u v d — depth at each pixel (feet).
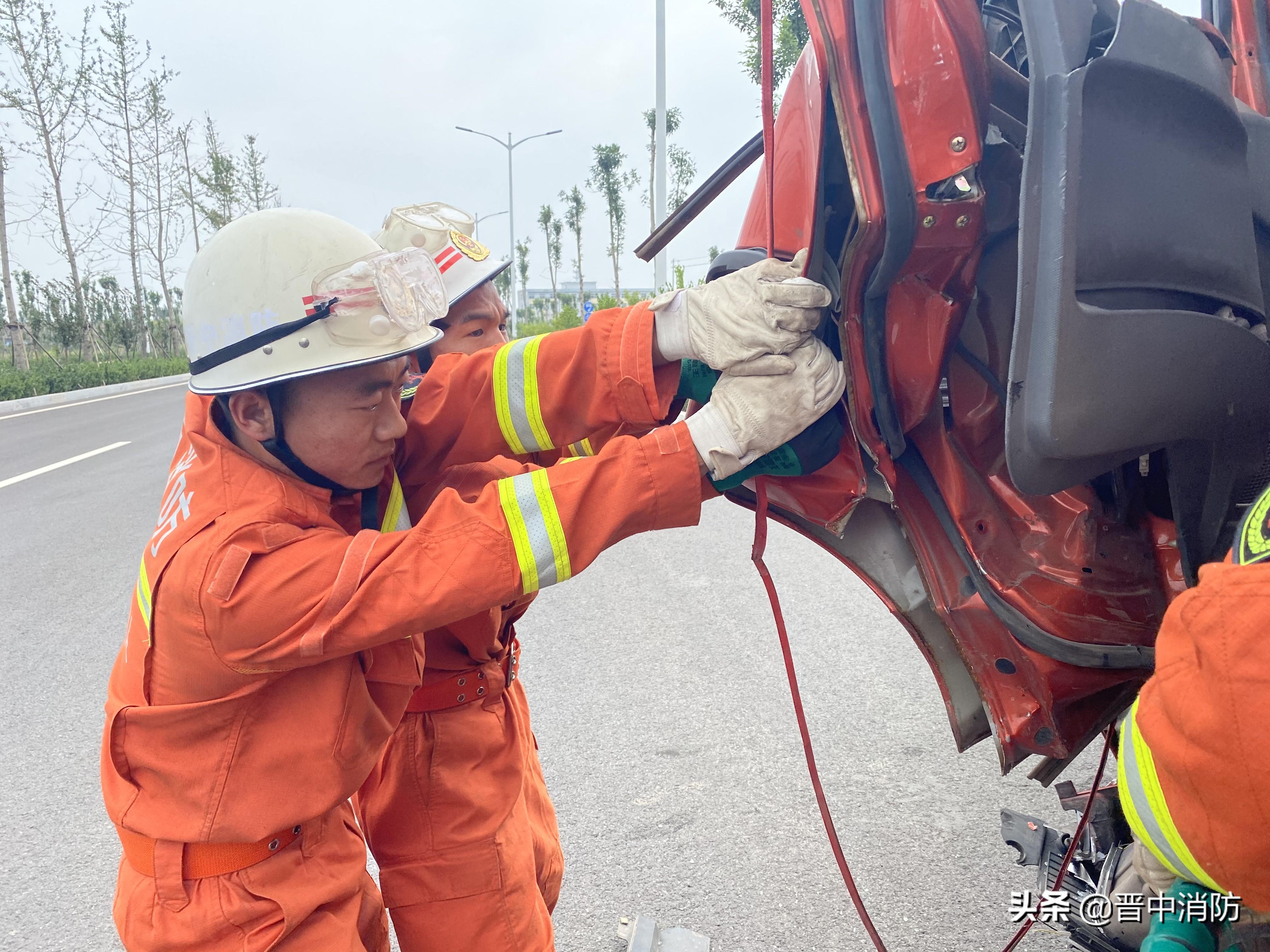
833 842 4.38
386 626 3.58
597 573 15.94
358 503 4.33
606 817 8.75
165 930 3.95
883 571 4.60
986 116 3.49
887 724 10.18
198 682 3.77
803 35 19.34
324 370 3.69
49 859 8.53
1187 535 3.93
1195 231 3.42
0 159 62.75
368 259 3.87
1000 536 4.31
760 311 3.66
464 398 4.53
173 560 3.67
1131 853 4.31
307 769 3.92
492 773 5.16
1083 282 3.21
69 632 14.06
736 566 15.94
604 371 4.05
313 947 4.02
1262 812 2.49
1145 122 3.26
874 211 3.42
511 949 4.96
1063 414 3.23
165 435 36.76
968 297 3.80
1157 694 2.72
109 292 85.97
